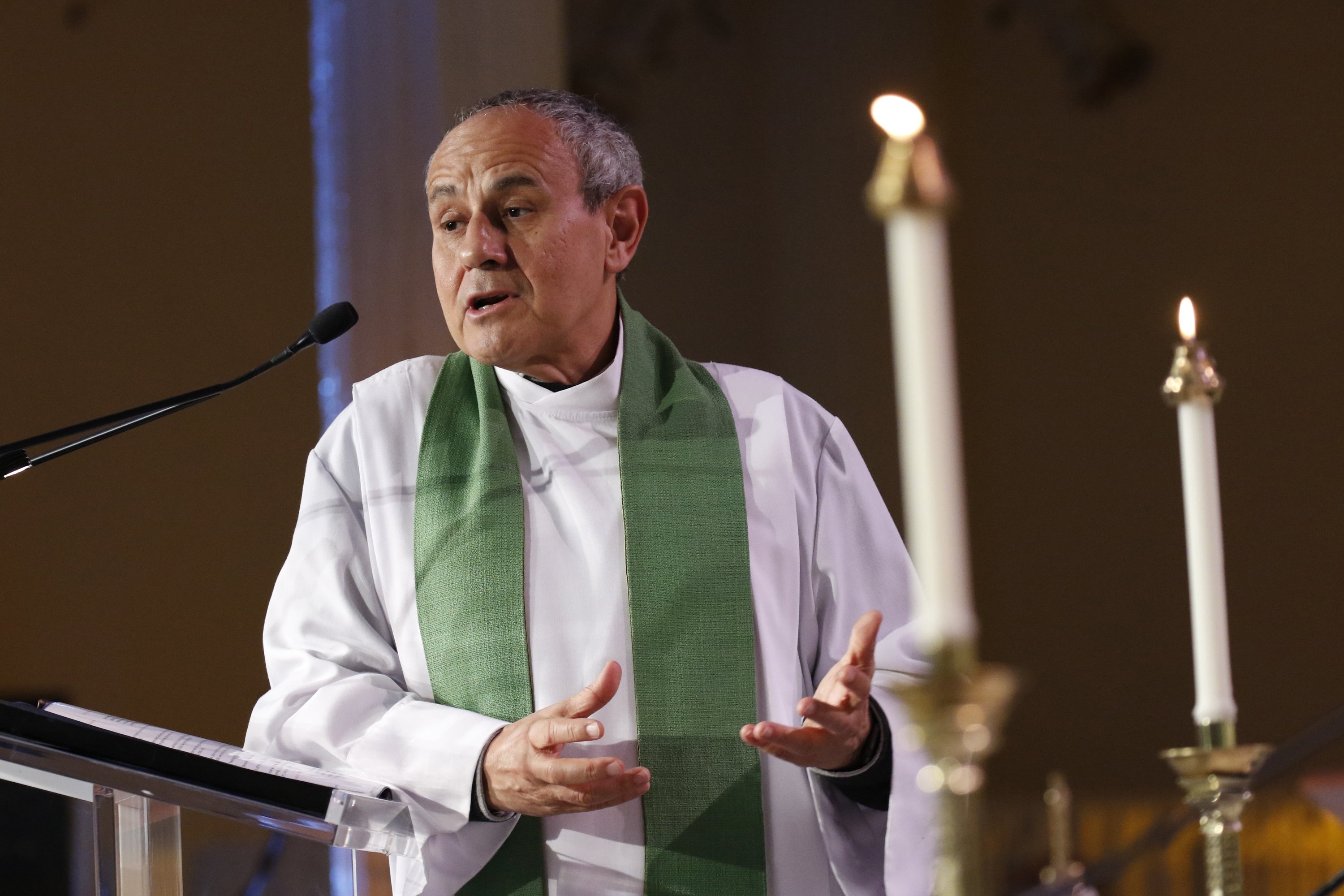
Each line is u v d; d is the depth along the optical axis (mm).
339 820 4949
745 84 27078
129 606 18469
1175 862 11211
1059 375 25578
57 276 19109
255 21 19281
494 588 6828
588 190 6910
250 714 18141
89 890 8242
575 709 5727
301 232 18781
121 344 18969
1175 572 24297
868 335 26297
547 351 6992
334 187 15117
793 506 7195
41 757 5121
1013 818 19047
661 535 6977
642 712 6684
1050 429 25531
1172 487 24531
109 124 19344
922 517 2471
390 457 7309
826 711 5605
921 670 6664
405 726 6305
